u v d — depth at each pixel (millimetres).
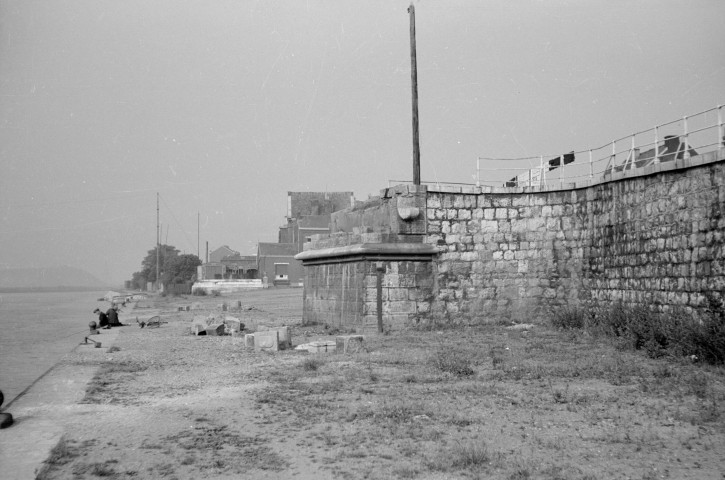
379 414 10867
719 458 8305
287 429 10055
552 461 8250
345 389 13344
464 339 22609
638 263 22156
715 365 15570
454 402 11875
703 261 18594
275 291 84688
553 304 26891
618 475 7684
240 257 123500
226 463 8352
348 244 27375
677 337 17812
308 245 31828
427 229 26594
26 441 9352
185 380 14992
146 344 24000
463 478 7648
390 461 8344
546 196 27141
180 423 10523
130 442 9367
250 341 21875
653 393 12570
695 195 19062
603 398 12156
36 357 21141
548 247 27047
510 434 9617
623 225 23203
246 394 13008
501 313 26984
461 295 26672
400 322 25906
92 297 133500
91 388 13719
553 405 11578
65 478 7742
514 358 17469
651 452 8633
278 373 15742
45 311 63500
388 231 26484
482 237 27031
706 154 18453
